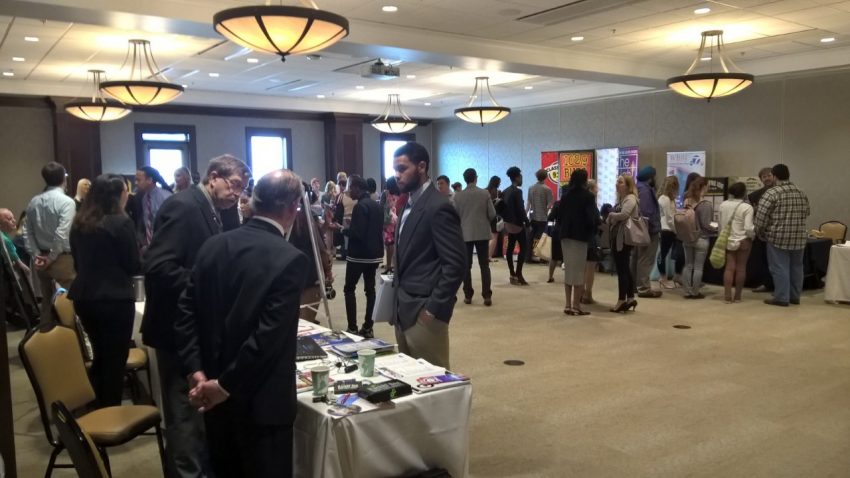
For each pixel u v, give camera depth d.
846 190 8.95
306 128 14.74
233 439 2.06
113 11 5.32
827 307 6.98
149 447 3.44
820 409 3.91
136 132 12.66
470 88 12.44
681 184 10.81
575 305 6.64
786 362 4.90
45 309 5.51
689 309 6.91
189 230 2.64
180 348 2.11
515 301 7.46
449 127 15.97
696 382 4.43
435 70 10.31
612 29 7.25
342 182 10.63
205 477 2.59
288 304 1.96
